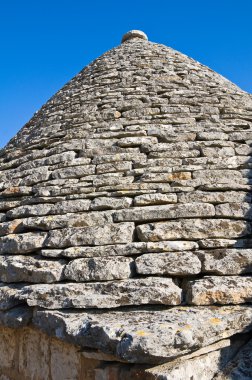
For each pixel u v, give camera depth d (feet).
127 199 14.57
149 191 14.76
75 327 10.41
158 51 27.76
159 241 12.80
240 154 16.80
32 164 18.65
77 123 20.62
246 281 11.56
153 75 24.07
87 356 10.52
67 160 17.69
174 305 11.21
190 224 13.08
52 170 17.57
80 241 13.43
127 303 11.30
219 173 15.43
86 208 14.73
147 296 11.27
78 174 16.63
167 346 8.87
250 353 10.45
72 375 11.05
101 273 12.19
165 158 16.38
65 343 11.39
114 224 13.52
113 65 26.30
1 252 15.08
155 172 15.65
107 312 11.28
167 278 11.79
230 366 10.15
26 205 16.31
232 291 11.30
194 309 10.90
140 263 12.14
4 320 12.66
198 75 24.99
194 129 18.11
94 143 18.10
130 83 23.36
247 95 23.68
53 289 12.00
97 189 15.46
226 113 20.12
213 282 11.50
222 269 11.93
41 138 20.86
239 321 10.47
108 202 14.58
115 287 11.66
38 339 12.48
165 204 14.19
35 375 12.35
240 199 14.15
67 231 13.89
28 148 20.66
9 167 20.27
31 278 13.21
